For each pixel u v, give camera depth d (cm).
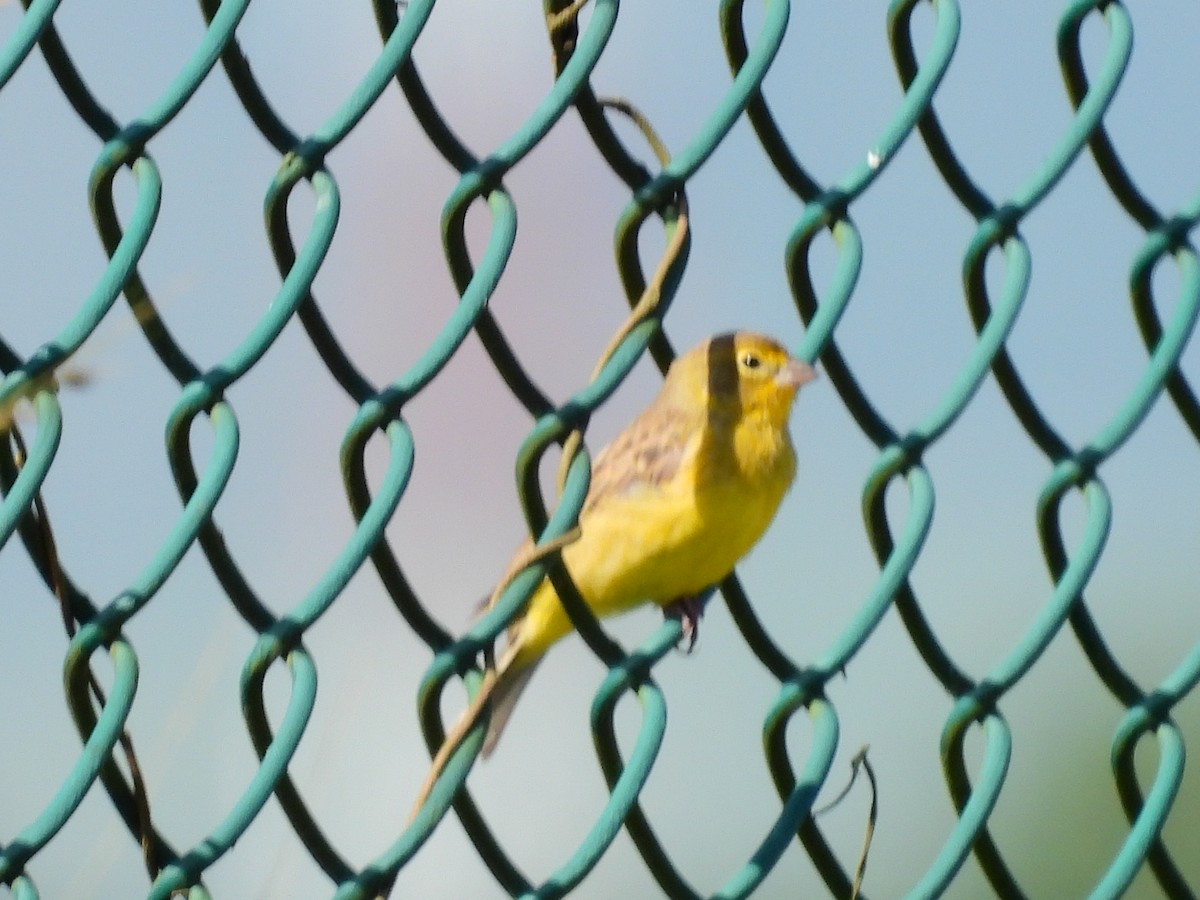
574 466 601
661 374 654
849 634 641
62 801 549
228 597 578
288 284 582
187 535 567
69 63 583
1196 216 696
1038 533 687
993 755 656
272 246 598
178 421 579
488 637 595
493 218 602
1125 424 685
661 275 615
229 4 586
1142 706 687
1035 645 665
